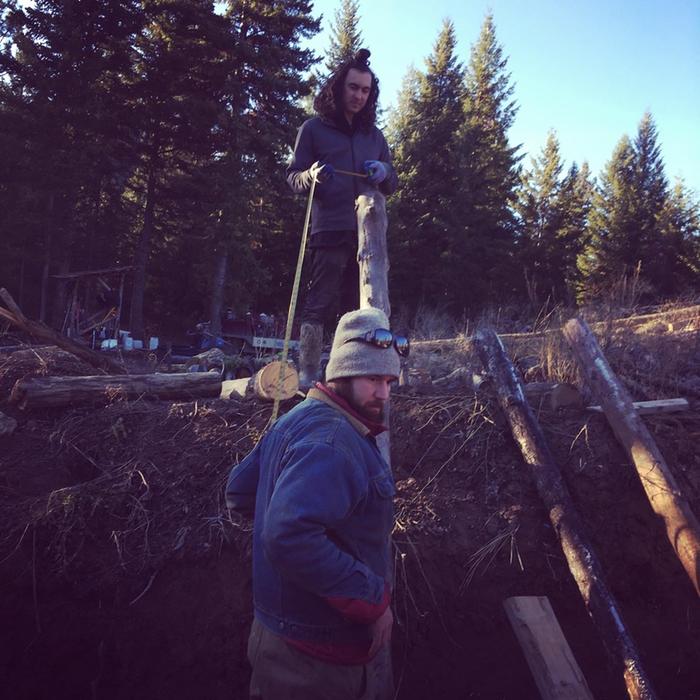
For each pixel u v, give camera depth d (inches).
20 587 135.3
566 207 1425.9
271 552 67.4
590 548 137.6
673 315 255.8
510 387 168.2
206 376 185.8
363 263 145.7
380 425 81.2
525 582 144.7
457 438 164.7
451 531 147.2
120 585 136.9
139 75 961.5
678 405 173.9
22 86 875.4
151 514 147.1
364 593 69.1
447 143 1263.5
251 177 948.6
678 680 142.9
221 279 955.3
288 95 987.3
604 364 168.7
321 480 68.8
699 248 1357.0
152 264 1198.9
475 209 1170.0
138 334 951.6
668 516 140.9
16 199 872.9
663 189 1561.3
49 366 193.8
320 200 158.2
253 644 77.4
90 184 887.7
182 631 134.0
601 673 139.9
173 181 1021.2
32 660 130.8
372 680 76.5
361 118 157.4
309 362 167.6
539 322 259.4
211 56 932.6
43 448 161.6
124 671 131.2
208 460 156.4
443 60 1358.3
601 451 161.9
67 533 140.8
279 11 965.2
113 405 173.8
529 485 155.8
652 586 149.1
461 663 138.1
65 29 849.5
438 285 1124.5
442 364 209.6
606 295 291.9
